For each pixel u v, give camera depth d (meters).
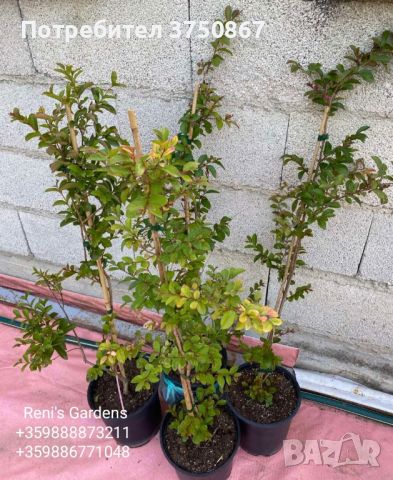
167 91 1.83
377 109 1.58
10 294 2.93
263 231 2.06
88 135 2.06
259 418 1.87
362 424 2.12
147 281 1.27
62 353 1.72
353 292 2.07
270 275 2.18
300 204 1.61
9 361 2.50
